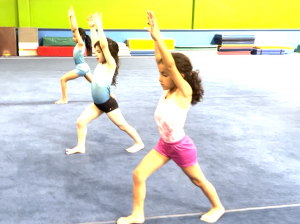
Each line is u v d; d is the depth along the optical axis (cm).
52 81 847
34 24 1409
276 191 322
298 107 643
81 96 689
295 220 274
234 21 1600
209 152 412
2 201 292
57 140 438
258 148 429
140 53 1461
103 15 1464
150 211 281
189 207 290
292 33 1677
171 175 348
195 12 1545
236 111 604
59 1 1410
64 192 310
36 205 287
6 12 1379
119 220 264
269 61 1367
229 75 1008
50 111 571
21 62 1192
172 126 239
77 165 366
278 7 1630
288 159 398
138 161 380
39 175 341
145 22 1508
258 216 278
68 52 1360
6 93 701
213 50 1541
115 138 449
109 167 363
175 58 238
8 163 367
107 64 362
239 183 335
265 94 753
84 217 271
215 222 268
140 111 587
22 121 513
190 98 238
